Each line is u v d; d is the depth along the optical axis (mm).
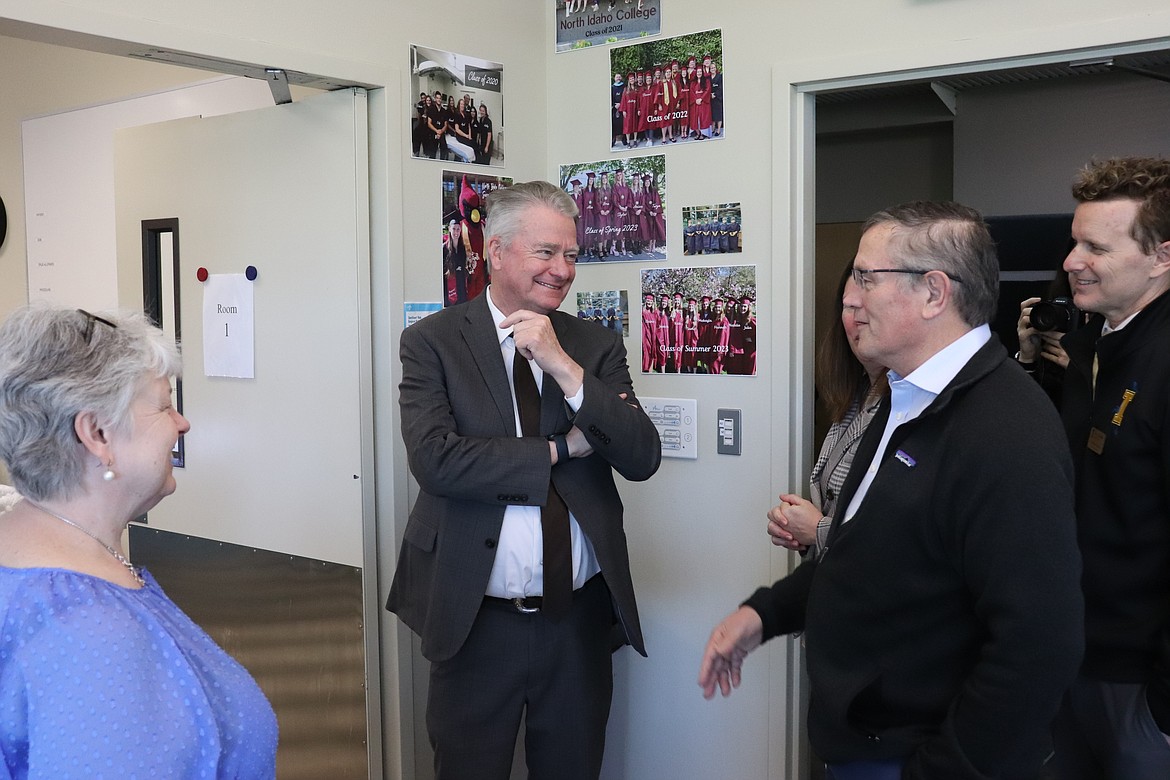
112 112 3244
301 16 2084
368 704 2318
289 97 2299
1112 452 1660
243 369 2471
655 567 2602
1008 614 1176
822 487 1960
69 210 3428
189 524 2652
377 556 2316
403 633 2338
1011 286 2883
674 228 2518
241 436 2504
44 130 3480
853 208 4219
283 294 2373
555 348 1749
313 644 2408
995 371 1270
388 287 2273
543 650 1881
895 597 1313
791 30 2291
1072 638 1169
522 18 2633
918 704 1327
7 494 1570
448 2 2408
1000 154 3590
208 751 955
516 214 1840
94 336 1009
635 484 2627
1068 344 1843
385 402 2299
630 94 2568
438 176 2398
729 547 2465
